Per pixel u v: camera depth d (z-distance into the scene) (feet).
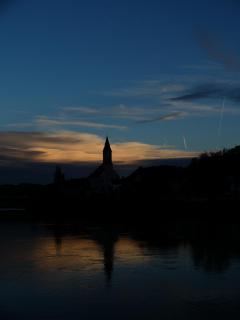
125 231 302.86
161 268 146.10
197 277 129.39
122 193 575.38
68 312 94.22
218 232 271.90
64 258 173.88
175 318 89.40
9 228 358.64
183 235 259.19
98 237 262.67
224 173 463.83
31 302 102.42
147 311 94.38
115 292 111.65
